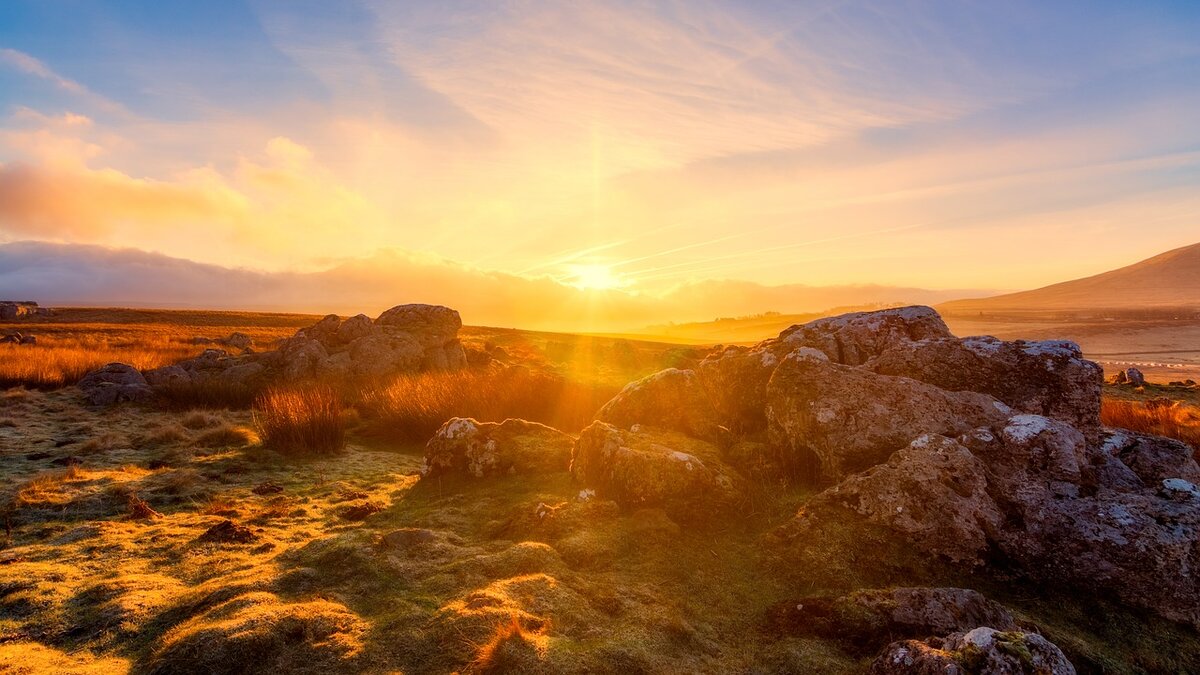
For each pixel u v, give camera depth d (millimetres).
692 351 34125
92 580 5328
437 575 5199
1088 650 4387
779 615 4715
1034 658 3416
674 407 8633
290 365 21312
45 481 8320
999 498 5793
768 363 8906
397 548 5828
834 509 5953
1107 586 5121
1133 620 4898
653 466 6672
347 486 8797
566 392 14828
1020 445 6234
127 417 14656
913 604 4504
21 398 16641
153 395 17156
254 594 4785
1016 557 5371
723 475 6855
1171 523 5355
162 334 48250
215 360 23172
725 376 9234
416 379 18203
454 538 6203
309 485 8875
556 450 8586
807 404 7262
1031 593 5211
